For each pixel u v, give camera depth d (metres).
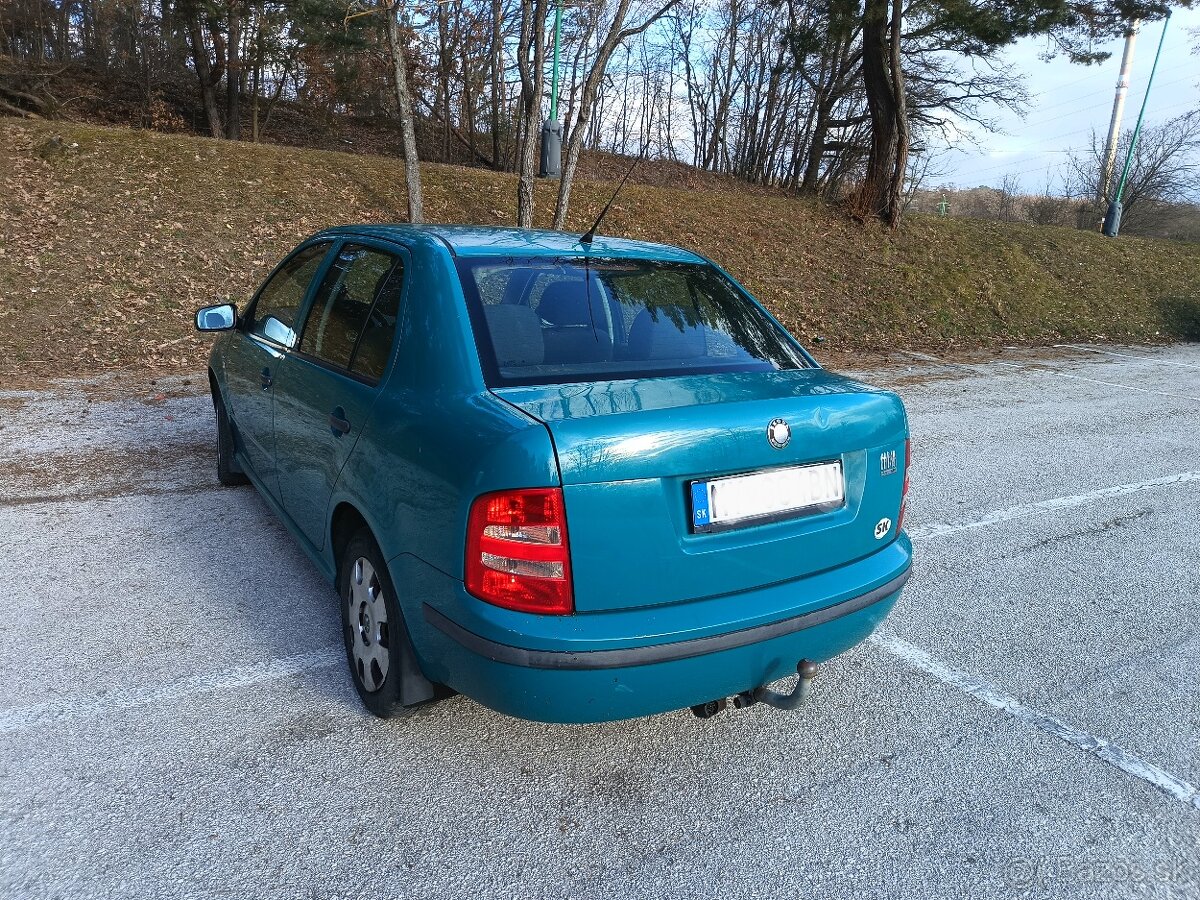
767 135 27.73
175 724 2.82
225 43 19.81
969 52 19.98
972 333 13.93
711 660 2.30
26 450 5.71
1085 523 5.22
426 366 2.62
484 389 2.44
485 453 2.18
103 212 11.41
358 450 2.77
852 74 24.80
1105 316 15.78
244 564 4.06
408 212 13.66
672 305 3.11
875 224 17.53
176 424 6.46
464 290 2.76
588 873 2.25
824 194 25.08
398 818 2.43
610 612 2.21
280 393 3.62
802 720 3.03
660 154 29.19
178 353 8.78
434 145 23.69
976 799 2.62
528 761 2.71
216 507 4.79
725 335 3.09
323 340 3.37
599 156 26.28
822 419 2.52
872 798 2.61
